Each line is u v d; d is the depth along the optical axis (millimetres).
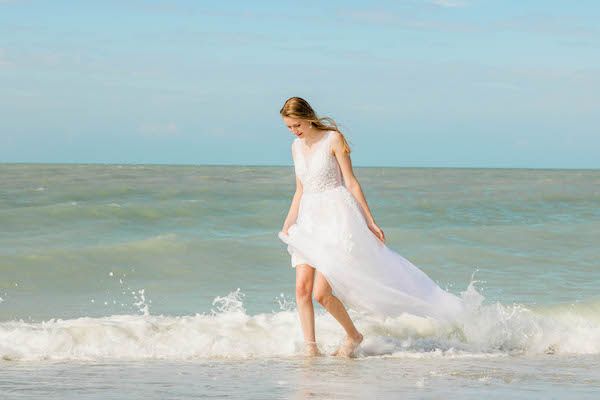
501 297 9367
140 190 23266
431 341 6785
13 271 10320
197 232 14961
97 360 5781
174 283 10242
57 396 4477
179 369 5453
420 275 6488
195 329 6594
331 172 6270
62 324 6609
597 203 24672
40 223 15023
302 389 4742
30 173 37656
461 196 25531
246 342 6375
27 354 5855
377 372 5418
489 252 13117
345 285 6156
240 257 12039
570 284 10477
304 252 6125
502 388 4875
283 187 26078
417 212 19922
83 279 10242
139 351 6102
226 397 4484
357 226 6211
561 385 5043
